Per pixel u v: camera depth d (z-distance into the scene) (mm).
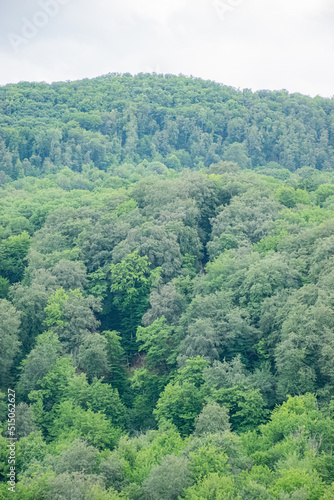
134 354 107500
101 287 115625
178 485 56219
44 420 83125
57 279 112438
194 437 68375
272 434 66062
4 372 91375
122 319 114562
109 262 122562
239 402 74312
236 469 59062
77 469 61469
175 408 79250
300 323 79188
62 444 69812
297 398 68938
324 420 63875
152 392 93125
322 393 71938
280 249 106375
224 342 88562
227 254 111938
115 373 99375
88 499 54625
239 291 97562
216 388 79250
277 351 80062
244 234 122625
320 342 75500
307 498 50625
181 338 95375
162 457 62125
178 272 116125
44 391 86312
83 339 97500
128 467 63219
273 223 121125
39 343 95062
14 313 96250
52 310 100500
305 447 59656
